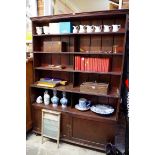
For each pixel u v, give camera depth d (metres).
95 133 2.35
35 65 2.75
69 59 2.72
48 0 2.88
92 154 2.32
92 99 2.65
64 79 2.82
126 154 1.93
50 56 2.85
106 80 2.53
